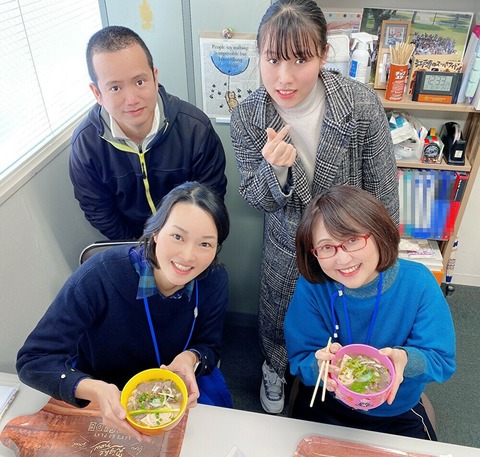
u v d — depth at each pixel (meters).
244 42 1.62
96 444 0.93
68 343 1.06
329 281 1.10
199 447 0.93
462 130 2.14
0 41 1.38
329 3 1.96
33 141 1.55
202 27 1.63
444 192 2.07
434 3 1.90
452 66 1.89
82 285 1.07
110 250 1.10
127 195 1.65
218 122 1.81
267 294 1.71
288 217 1.47
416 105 1.87
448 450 0.93
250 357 2.17
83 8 1.83
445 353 1.06
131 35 1.31
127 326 1.13
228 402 1.25
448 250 2.21
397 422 1.24
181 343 1.20
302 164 1.41
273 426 0.98
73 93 1.80
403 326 1.12
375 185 1.46
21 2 1.45
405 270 1.10
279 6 1.16
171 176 1.61
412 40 1.95
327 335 1.16
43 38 1.59
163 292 1.09
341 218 0.95
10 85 1.43
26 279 1.51
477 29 1.80
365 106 1.31
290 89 1.23
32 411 1.03
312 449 0.92
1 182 1.37
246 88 1.72
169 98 1.54
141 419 0.85
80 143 1.52
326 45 1.22
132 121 1.39
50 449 0.93
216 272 1.15
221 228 0.98
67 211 1.73
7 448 0.94
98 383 0.94
